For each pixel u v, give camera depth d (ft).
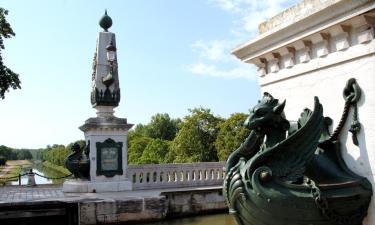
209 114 163.84
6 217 52.19
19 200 56.24
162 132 320.91
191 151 162.30
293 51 21.27
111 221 54.90
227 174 17.37
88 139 69.97
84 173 69.05
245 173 16.51
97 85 70.23
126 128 70.28
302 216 15.97
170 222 57.82
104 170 68.39
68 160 69.82
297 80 21.20
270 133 17.66
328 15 17.94
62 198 58.70
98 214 54.39
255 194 16.06
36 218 53.62
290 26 20.03
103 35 72.54
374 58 17.02
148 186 71.87
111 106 71.15
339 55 18.56
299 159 16.79
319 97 19.72
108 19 73.41
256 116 17.34
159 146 200.54
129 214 56.08
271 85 23.21
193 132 161.89
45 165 494.18
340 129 18.33
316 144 17.07
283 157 16.79
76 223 53.98
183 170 74.49
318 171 17.78
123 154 70.13
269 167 16.58
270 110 17.29
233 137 141.08
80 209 53.67
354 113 17.78
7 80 83.41
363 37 17.25
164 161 186.19
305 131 16.94
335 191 16.42
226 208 66.18
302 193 15.99
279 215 15.97
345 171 17.78
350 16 17.02
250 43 23.24
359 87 17.63
